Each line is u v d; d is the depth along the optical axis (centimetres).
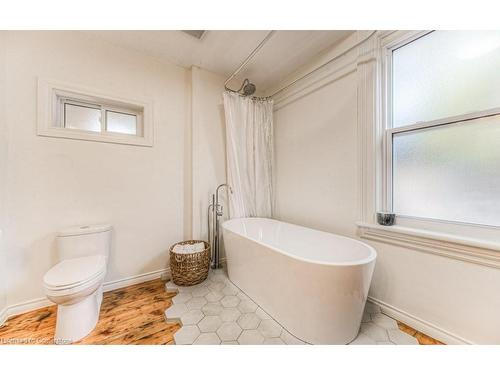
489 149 106
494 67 104
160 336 122
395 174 143
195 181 213
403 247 132
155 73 199
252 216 237
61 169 156
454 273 111
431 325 119
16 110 141
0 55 134
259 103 240
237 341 117
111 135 176
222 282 186
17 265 141
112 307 150
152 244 197
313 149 200
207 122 224
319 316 111
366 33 151
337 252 152
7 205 138
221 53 193
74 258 144
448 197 120
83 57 165
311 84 200
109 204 175
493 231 103
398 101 142
